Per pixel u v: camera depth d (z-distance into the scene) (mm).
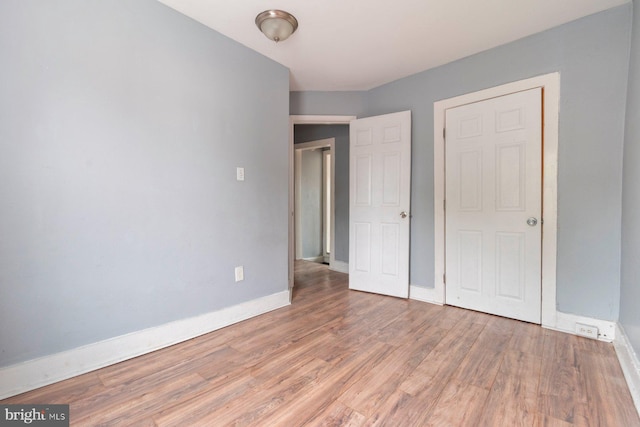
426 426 1278
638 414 1337
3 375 1444
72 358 1642
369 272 3301
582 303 2154
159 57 1952
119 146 1786
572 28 2164
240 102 2461
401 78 3141
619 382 1583
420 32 2305
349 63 2809
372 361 1813
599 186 2074
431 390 1526
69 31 1597
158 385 1571
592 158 2098
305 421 1307
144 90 1887
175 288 2070
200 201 2199
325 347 1998
